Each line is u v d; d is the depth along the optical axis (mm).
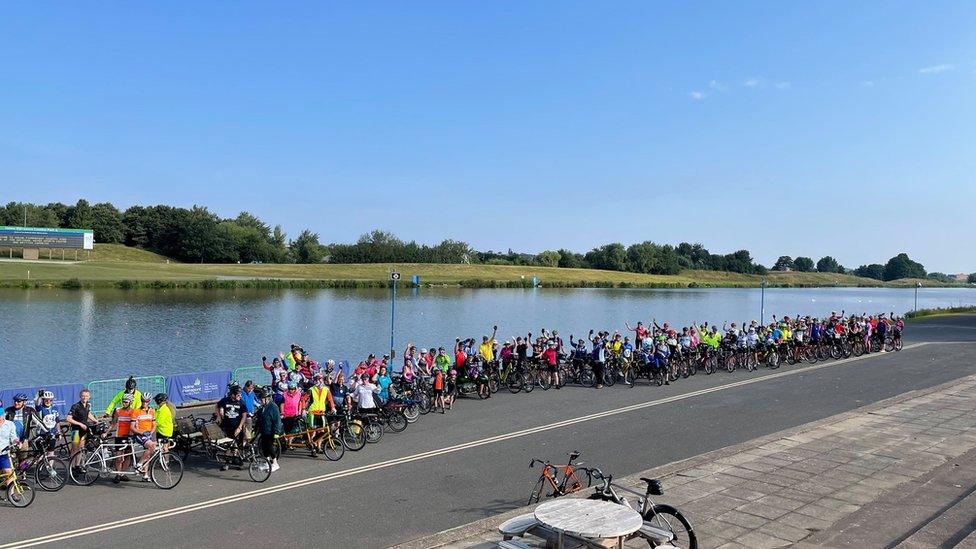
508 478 13531
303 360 22281
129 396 13859
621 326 58844
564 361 26234
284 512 11547
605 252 177125
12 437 12188
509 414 19906
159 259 141250
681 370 26906
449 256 161125
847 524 10242
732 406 20953
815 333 32000
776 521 10500
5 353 37625
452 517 11312
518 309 73938
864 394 22812
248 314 59750
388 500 12188
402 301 80250
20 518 11242
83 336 44094
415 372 21812
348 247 152750
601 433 17438
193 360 36750
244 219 170375
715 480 12688
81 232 111562
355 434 15812
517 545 7758
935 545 8906
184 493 12656
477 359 23453
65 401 19688
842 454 14508
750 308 84438
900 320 36688
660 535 7992
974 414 18703
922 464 13719
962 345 37781
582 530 7199
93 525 10906
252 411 14641
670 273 183125
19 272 86750
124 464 13453
